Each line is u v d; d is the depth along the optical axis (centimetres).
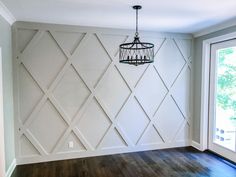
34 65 371
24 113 371
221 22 365
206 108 437
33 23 364
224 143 403
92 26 393
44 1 263
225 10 298
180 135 468
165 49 443
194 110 467
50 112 384
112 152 423
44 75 377
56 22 367
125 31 413
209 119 437
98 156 412
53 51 379
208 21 358
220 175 333
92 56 399
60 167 362
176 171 347
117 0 259
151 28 409
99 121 411
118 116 421
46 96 378
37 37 368
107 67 408
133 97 427
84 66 395
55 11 305
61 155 394
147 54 405
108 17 335
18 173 339
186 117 468
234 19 345
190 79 466
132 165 372
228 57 388
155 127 447
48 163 379
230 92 385
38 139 380
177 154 423
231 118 384
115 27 402
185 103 465
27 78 369
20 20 354
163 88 447
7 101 325
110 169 356
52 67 380
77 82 394
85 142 405
